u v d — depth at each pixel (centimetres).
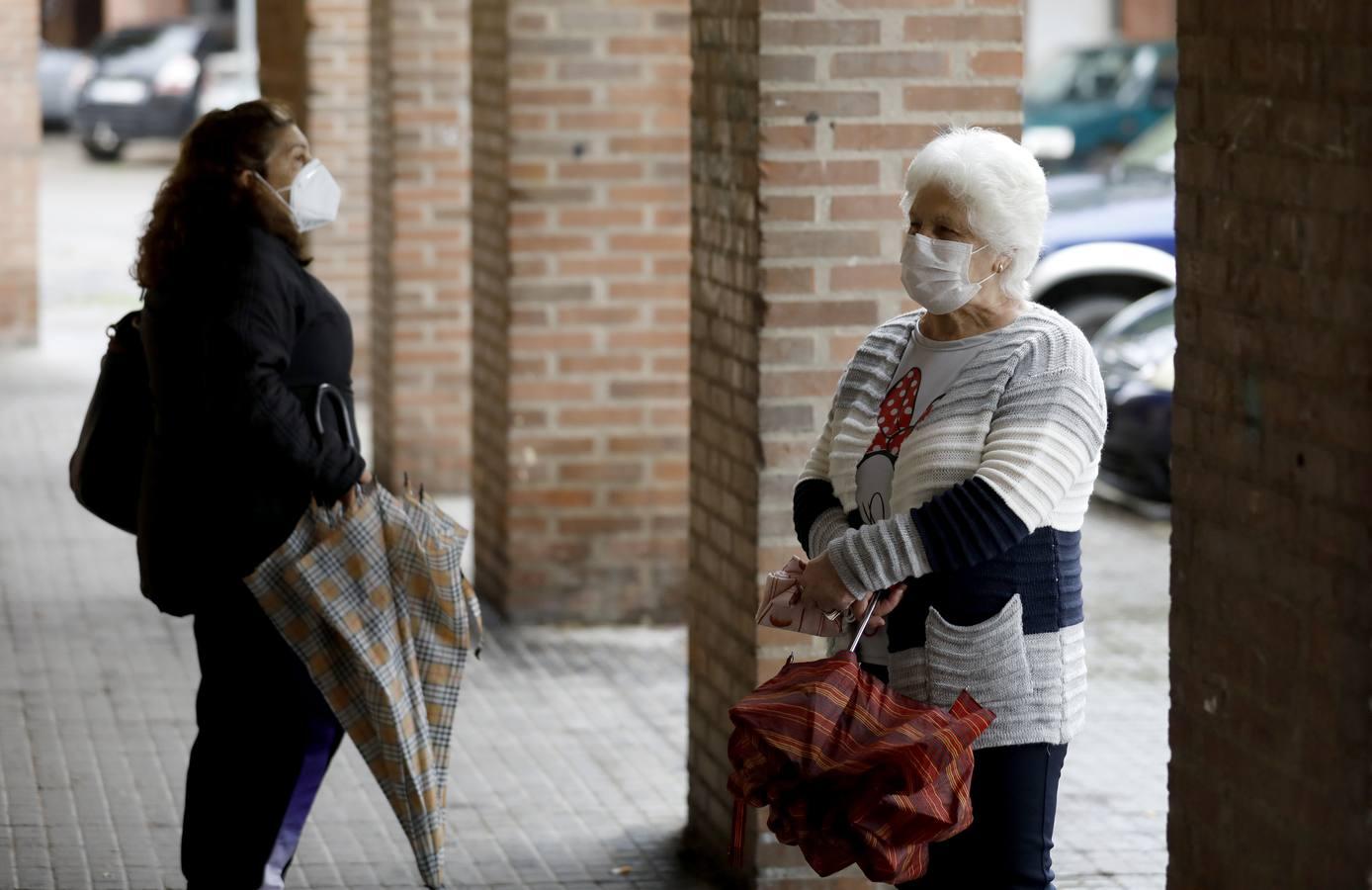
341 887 1656
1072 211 3975
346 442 1377
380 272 3412
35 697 2208
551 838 1797
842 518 1170
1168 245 3866
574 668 2395
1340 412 962
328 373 1383
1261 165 1027
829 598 1096
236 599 1360
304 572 1344
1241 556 1062
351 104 3888
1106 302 3903
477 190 2720
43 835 1769
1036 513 1078
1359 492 949
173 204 1359
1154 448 3284
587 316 2547
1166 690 2347
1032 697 1102
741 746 1080
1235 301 1059
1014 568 1100
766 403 1585
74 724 2114
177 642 2461
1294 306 1001
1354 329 948
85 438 1428
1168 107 7075
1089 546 3152
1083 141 7088
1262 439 1035
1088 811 1905
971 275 1105
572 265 2533
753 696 1080
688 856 1755
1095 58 7338
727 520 1675
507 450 2564
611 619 2603
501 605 2627
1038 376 1098
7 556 2894
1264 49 1020
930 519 1076
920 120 1575
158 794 1889
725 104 1652
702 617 1756
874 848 1041
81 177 8888
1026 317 1126
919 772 1031
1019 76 1583
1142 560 3052
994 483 1074
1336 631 973
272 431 1315
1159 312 3431
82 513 3180
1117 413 3312
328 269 3997
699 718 1764
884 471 1134
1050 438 1084
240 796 1376
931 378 1130
